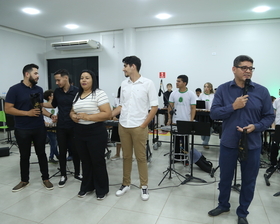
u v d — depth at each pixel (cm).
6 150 391
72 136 261
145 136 226
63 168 263
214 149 443
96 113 215
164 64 684
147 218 196
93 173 234
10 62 689
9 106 232
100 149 219
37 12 541
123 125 225
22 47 726
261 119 173
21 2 479
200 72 657
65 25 657
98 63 757
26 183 259
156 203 222
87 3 488
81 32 744
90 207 214
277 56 596
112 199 230
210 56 645
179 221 191
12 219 195
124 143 231
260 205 219
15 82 707
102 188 229
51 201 226
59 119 256
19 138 240
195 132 260
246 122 170
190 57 661
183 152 333
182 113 332
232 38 624
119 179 285
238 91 176
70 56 787
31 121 241
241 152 164
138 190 252
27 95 241
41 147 252
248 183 179
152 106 220
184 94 330
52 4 492
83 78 214
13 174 304
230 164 183
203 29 644
